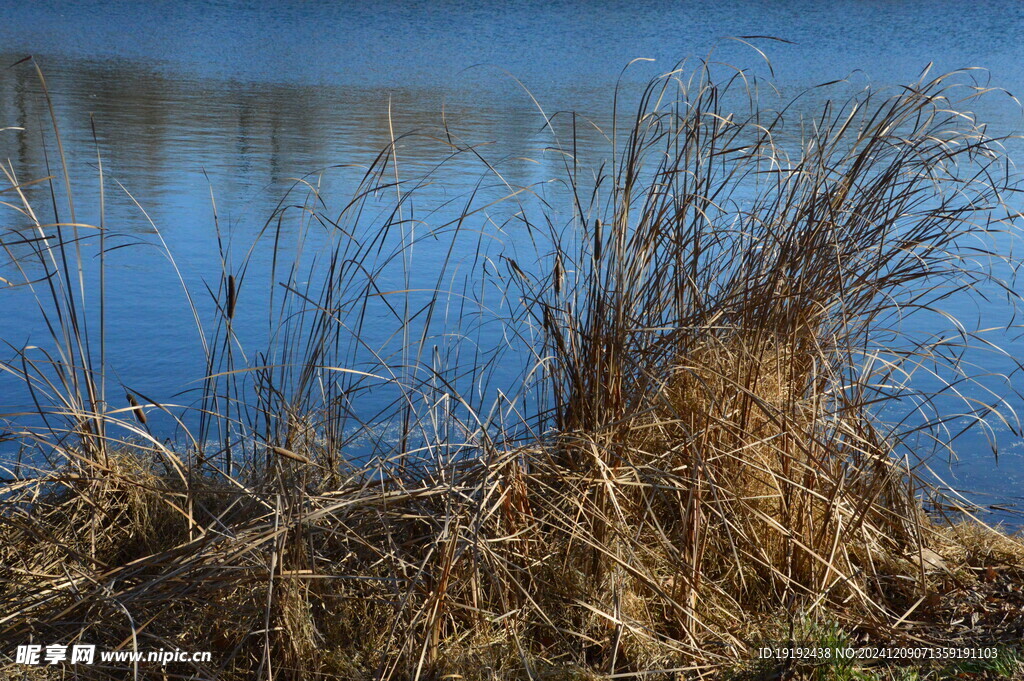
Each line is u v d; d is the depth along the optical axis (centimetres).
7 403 520
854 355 369
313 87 2245
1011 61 3597
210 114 1727
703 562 314
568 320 335
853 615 303
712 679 273
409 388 404
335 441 349
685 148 341
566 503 312
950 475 463
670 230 350
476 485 303
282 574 266
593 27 4834
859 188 344
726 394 325
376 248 849
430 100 2042
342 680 266
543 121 1712
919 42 4506
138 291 721
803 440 322
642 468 310
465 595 288
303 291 728
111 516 334
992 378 598
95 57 2734
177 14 4709
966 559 343
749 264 342
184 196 1050
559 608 294
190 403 524
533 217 959
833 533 317
